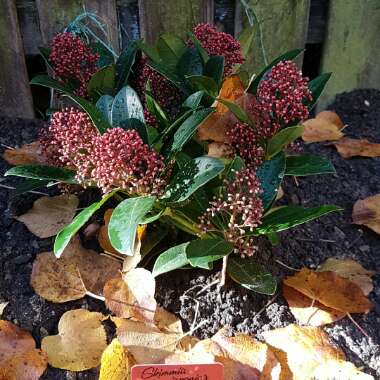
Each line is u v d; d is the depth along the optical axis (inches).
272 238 15.2
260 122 15.4
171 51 18.2
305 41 22.6
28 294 15.1
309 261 16.3
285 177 19.1
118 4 21.4
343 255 16.7
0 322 14.3
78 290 15.1
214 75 16.5
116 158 12.6
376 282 16.0
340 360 13.6
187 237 15.8
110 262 15.6
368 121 22.6
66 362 13.6
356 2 22.1
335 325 14.7
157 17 21.4
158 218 14.9
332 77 23.5
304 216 13.4
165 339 13.9
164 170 13.6
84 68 17.7
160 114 15.2
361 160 20.5
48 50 18.4
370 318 15.0
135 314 14.2
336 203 18.5
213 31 18.0
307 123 21.2
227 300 14.9
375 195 18.4
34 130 21.2
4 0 20.3
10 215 17.1
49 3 20.8
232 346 13.7
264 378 13.2
